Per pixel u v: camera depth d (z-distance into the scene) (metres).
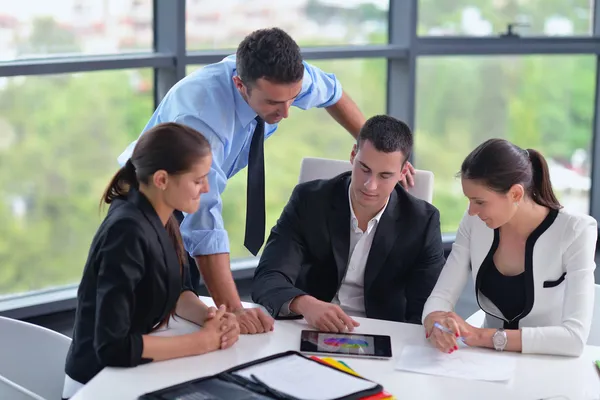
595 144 5.09
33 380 2.30
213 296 2.38
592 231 2.26
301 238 2.63
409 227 2.60
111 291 1.91
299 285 2.65
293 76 2.34
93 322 2.00
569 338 2.07
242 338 2.13
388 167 2.40
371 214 2.58
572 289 2.19
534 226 2.28
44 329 2.30
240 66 2.39
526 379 1.92
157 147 1.95
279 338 2.15
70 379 2.07
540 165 2.27
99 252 1.95
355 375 1.88
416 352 2.06
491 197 2.16
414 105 4.61
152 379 1.87
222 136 2.51
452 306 2.36
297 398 1.75
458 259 2.41
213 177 2.39
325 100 3.01
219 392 1.79
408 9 4.48
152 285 1.98
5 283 3.89
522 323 2.31
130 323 1.95
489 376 1.92
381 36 4.58
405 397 1.82
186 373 1.91
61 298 3.89
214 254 2.38
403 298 2.66
